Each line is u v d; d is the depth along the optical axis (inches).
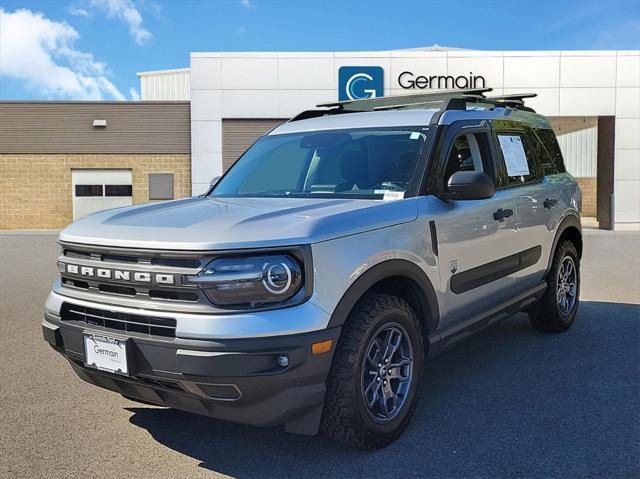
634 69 863.7
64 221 949.2
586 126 1109.7
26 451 143.9
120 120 933.2
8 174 941.8
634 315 274.5
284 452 142.1
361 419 132.6
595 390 178.9
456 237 165.5
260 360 117.6
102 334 129.8
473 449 141.6
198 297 120.1
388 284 151.5
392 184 161.8
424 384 186.1
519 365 203.2
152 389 128.7
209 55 877.8
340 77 874.8
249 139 888.3
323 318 123.4
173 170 935.7
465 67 871.7
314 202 152.3
